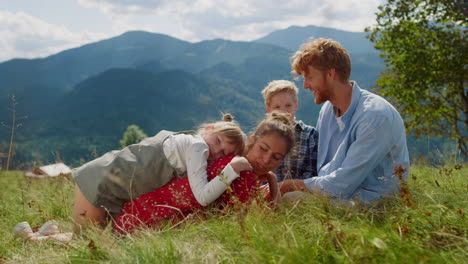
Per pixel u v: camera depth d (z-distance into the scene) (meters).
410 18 15.95
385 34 16.59
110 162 2.88
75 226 2.94
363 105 3.14
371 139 2.98
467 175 3.68
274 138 2.86
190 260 1.89
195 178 2.79
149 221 2.82
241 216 2.08
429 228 2.07
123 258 1.96
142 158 2.86
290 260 1.65
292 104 4.26
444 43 15.36
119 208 2.95
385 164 3.09
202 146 2.90
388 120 3.01
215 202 2.93
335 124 3.53
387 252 1.64
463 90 15.74
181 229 2.51
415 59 15.75
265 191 3.18
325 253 1.80
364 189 3.13
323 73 3.23
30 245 2.74
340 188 3.01
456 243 1.78
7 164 5.61
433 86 15.84
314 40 3.33
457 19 14.95
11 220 3.68
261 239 1.92
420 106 16.31
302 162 3.90
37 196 4.62
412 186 2.96
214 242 2.23
